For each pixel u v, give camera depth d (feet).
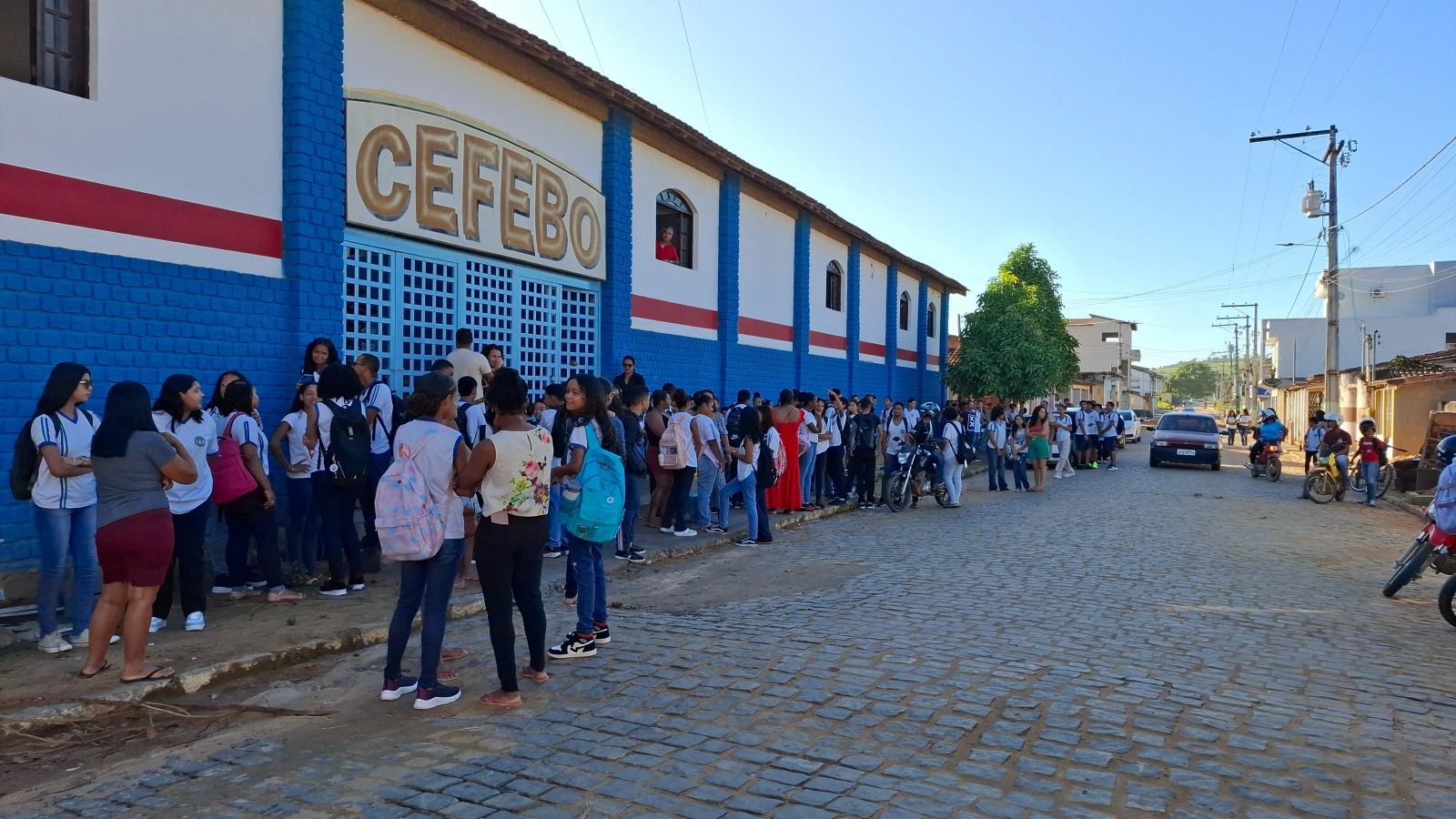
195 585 19.74
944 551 33.60
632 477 29.94
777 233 60.95
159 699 16.15
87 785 12.73
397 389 30.25
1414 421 74.64
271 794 12.36
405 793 12.36
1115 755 13.82
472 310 33.55
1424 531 25.38
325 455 22.91
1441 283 144.66
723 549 33.94
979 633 21.08
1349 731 15.10
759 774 13.03
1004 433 58.59
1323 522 44.68
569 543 19.27
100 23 21.48
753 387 57.77
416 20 30.04
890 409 51.44
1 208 19.74
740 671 17.92
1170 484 65.16
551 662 18.61
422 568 16.12
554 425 24.41
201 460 19.83
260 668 17.79
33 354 20.31
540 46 33.73
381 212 28.86
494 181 33.78
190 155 23.52
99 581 20.44
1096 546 35.06
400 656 16.20
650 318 45.83
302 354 26.17
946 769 13.24
